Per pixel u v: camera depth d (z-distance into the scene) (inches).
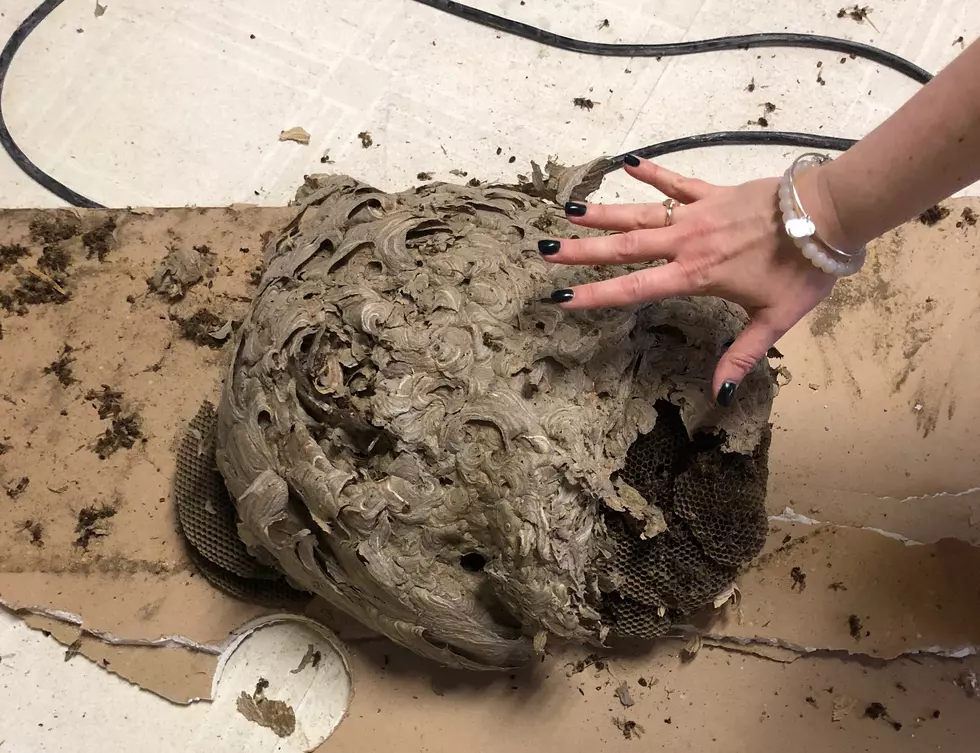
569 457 46.4
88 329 68.2
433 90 95.1
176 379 67.6
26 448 65.1
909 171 36.4
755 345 44.3
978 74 32.9
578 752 62.4
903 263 75.3
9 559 63.0
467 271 50.0
